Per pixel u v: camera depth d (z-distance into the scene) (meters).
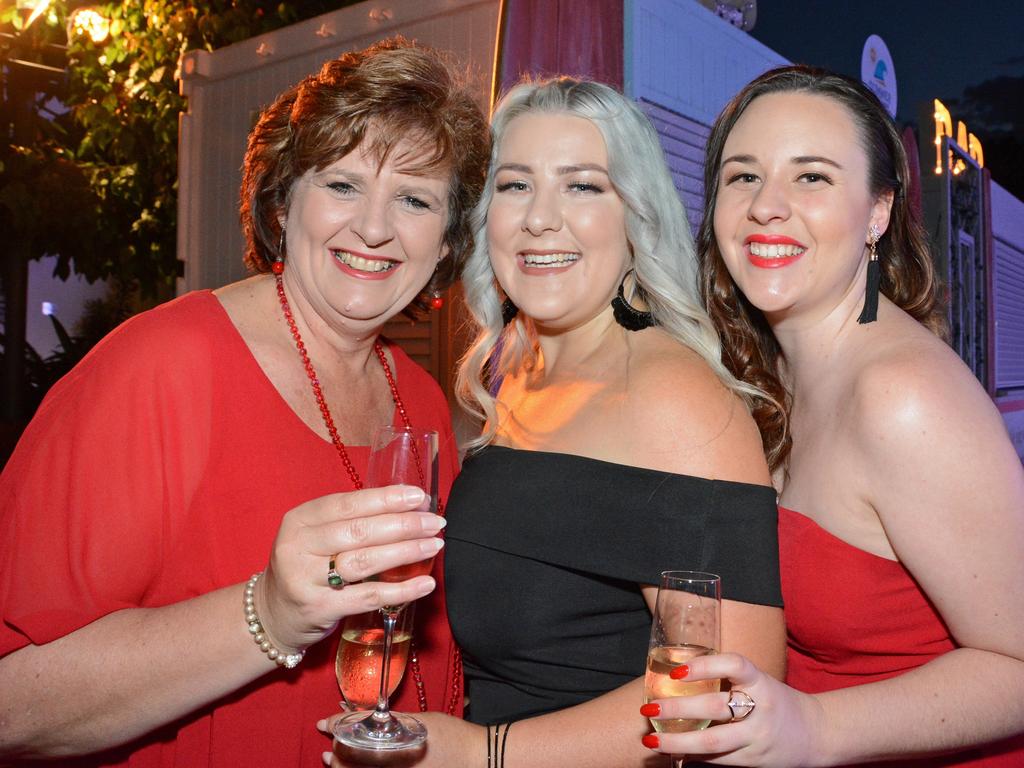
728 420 1.85
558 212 2.07
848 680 2.04
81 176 8.59
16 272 9.72
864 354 1.96
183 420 1.80
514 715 1.99
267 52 5.08
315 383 2.02
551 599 1.92
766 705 1.51
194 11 7.46
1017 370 9.17
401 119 1.90
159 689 1.57
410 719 1.72
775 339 2.30
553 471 1.96
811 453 2.01
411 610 1.77
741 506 1.77
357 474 2.01
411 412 2.31
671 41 4.01
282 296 2.07
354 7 4.68
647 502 1.82
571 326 2.17
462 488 2.14
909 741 1.66
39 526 1.66
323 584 1.45
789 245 1.99
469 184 2.11
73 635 1.62
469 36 4.29
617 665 1.92
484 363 2.42
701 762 1.86
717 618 1.57
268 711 1.82
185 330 1.87
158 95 7.74
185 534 1.80
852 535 1.92
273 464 1.89
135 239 8.79
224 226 5.43
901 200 2.13
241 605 1.56
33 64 8.74
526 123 2.11
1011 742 1.97
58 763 1.78
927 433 1.77
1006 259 8.85
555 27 3.49
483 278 2.35
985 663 1.75
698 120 4.20
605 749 1.71
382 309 2.03
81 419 1.72
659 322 2.10
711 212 2.25
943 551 1.77
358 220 1.94
